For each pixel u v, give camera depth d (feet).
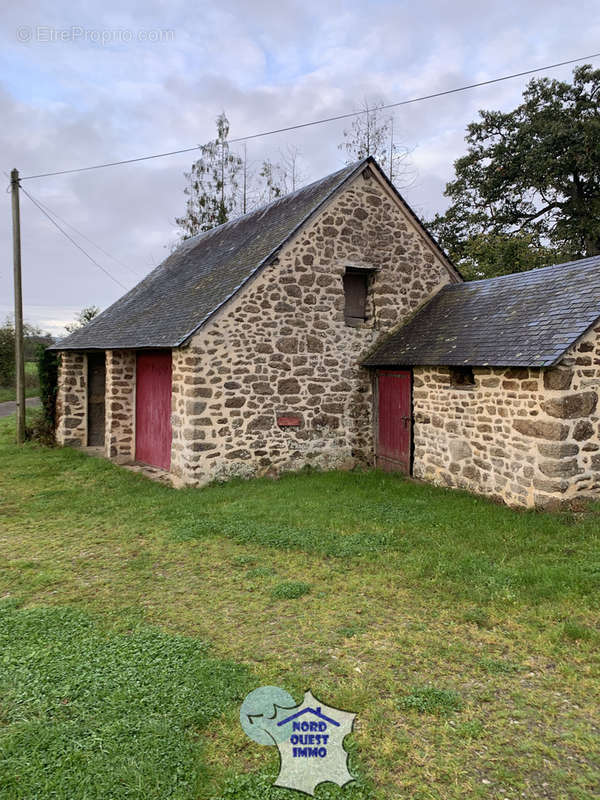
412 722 9.21
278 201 39.55
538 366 20.16
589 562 15.58
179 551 18.11
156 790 7.68
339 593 14.56
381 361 30.78
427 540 18.24
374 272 33.37
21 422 42.14
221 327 27.55
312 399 30.83
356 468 32.53
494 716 9.36
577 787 7.75
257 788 7.76
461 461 25.91
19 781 7.80
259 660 11.25
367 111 69.77
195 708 9.50
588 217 68.95
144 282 46.60
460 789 7.76
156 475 31.63
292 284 29.86
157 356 34.55
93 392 42.19
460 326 28.07
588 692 9.99
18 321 42.14
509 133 73.97
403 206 33.88
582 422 20.98
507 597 13.69
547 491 20.90
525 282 27.68
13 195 42.01
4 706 9.61
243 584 15.29
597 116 64.80
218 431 27.68
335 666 10.97
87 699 9.74
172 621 13.12
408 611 13.39
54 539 19.81
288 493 25.36
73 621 12.97
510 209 76.69
